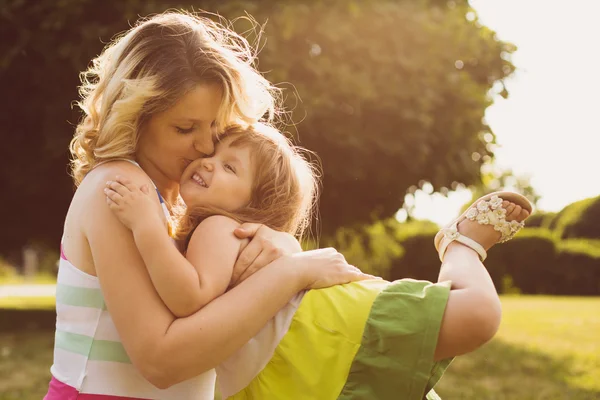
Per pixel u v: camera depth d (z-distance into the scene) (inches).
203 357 57.7
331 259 64.5
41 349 293.4
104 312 62.4
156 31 65.6
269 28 304.3
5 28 314.7
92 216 61.4
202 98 64.8
